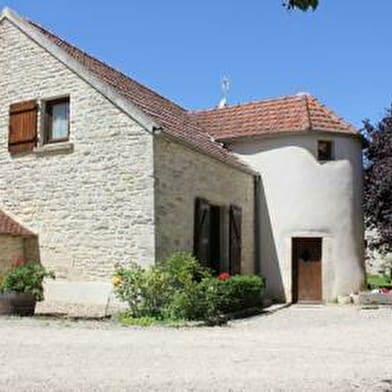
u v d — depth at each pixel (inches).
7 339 390.9
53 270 593.9
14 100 641.6
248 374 301.6
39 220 609.6
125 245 558.9
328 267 761.0
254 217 776.9
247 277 652.7
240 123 827.4
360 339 443.2
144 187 554.3
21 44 642.8
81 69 598.5
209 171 656.4
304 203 765.9
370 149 841.5
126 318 504.1
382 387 281.9
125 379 281.9
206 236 655.8
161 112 690.8
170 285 519.8
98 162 581.3
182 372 302.2
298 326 522.0
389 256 1167.6
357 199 794.2
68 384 268.4
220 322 529.7
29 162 622.8
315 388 275.0
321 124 780.6
